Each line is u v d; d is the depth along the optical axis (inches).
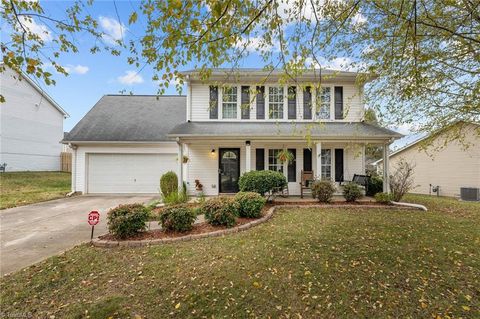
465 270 137.7
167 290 116.6
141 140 470.6
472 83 190.7
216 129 381.4
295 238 187.8
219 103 423.5
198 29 110.1
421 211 297.9
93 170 474.9
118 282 123.8
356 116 411.5
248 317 98.7
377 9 162.2
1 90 593.0
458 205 357.1
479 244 177.8
